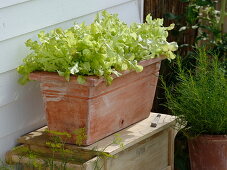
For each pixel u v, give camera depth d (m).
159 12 3.38
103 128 2.29
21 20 2.26
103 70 2.14
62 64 2.16
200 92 2.50
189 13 3.35
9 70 2.25
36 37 2.36
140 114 2.52
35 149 2.29
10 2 2.19
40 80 2.19
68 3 2.48
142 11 3.01
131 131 2.41
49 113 2.24
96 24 2.33
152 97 2.58
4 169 2.26
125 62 2.24
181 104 2.55
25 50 2.31
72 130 2.22
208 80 2.58
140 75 2.42
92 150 2.19
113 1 2.76
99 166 2.21
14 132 2.32
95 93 2.16
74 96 2.16
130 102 2.42
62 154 2.23
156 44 2.43
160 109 3.40
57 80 2.16
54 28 2.44
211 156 2.56
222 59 3.43
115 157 2.21
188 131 2.57
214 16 3.48
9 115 2.29
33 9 2.31
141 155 2.45
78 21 2.56
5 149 2.29
